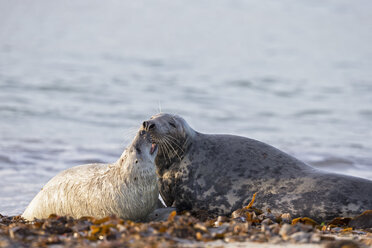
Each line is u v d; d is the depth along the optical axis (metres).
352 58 144.88
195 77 111.50
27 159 50.69
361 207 26.39
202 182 29.27
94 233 20.81
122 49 153.62
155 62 131.12
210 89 98.69
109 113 75.06
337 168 50.34
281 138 64.06
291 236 20.78
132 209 25.72
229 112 79.62
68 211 27.03
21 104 78.88
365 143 61.47
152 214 27.09
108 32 194.00
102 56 138.25
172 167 30.31
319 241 20.30
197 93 94.38
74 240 20.09
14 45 153.25
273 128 70.25
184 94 92.94
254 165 29.14
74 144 57.50
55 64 122.44
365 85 106.38
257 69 125.31
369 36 192.12
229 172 29.09
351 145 60.34
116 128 66.12
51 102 81.44
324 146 59.75
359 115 79.75
